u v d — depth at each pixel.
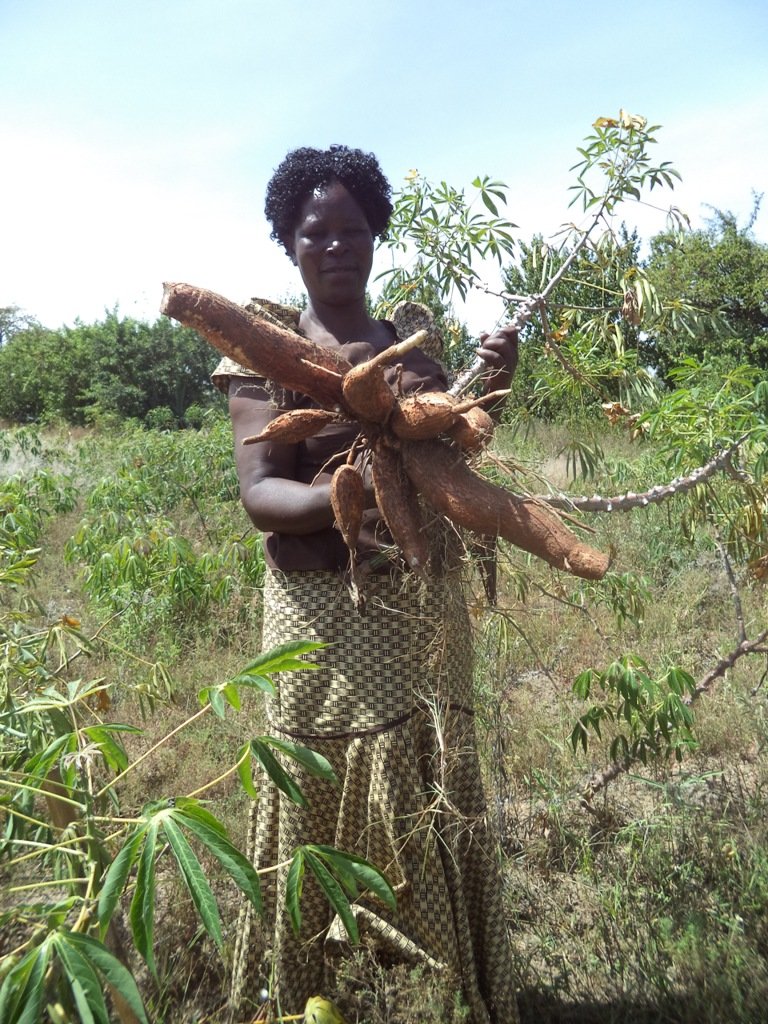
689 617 4.66
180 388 28.33
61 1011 1.07
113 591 4.79
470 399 1.90
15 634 2.65
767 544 2.88
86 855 1.34
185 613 5.00
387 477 1.80
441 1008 1.88
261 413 2.02
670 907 2.39
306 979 2.09
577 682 2.74
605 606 4.48
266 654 1.52
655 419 2.77
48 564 6.43
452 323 3.00
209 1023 2.10
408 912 2.02
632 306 2.48
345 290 2.06
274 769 1.46
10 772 1.65
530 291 2.94
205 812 1.35
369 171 2.08
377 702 1.98
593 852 2.74
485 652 2.56
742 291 11.09
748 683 3.81
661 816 2.79
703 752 3.31
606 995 2.15
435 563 1.91
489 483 1.81
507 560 2.26
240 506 7.73
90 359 29.09
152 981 2.22
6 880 1.90
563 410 3.10
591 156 2.52
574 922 2.45
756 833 2.62
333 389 1.74
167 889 2.64
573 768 3.19
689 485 2.28
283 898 2.05
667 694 2.66
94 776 2.18
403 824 1.96
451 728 2.02
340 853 1.48
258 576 5.12
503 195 2.91
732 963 2.08
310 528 1.92
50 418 22.80
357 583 1.84
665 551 5.29
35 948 1.11
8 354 31.05
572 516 1.84
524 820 2.95
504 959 2.06
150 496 7.46
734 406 2.78
